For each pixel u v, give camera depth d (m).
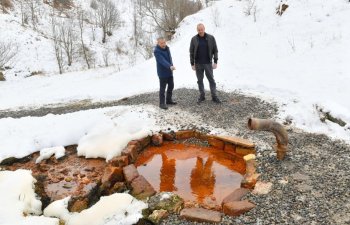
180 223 4.52
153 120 7.78
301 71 10.25
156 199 4.94
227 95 9.53
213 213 4.63
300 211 4.59
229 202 4.81
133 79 13.23
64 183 5.93
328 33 11.65
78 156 6.80
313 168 5.68
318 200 4.80
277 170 5.67
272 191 5.08
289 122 7.66
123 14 45.66
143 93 10.72
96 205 4.92
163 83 8.39
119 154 6.51
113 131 7.01
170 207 4.80
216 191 5.47
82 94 12.08
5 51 24.70
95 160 6.63
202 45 8.52
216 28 16.23
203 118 7.94
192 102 9.06
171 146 7.12
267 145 6.56
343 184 5.16
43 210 5.14
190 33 16.70
